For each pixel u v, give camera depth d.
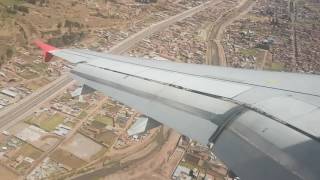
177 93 19.39
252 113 15.91
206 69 22.14
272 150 13.35
